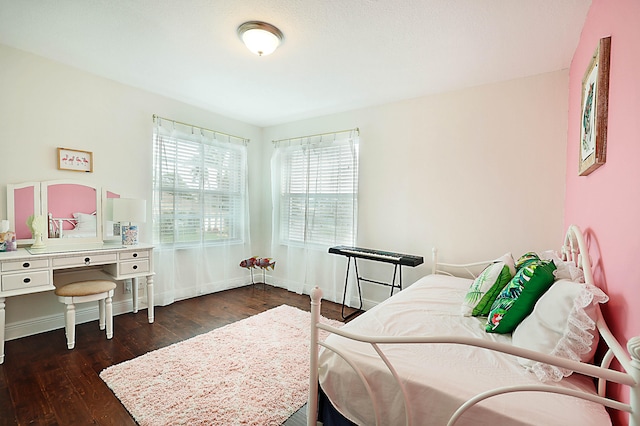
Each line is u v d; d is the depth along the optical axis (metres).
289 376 1.98
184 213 3.55
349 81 2.77
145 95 3.17
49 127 2.57
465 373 1.12
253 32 1.94
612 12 1.24
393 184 3.26
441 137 2.95
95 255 2.50
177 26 1.97
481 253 2.74
